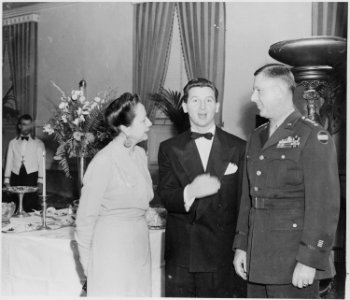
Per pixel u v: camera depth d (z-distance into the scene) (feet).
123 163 7.11
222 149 7.46
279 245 6.35
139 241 7.14
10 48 27.78
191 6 20.71
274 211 6.49
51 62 26.50
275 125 6.82
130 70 23.56
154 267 8.97
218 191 7.34
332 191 6.05
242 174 7.49
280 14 18.97
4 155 27.66
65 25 25.89
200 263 7.25
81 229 6.96
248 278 6.64
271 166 6.58
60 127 10.81
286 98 6.61
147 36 22.34
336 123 15.08
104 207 7.06
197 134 7.53
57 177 25.35
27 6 26.99
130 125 7.14
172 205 7.30
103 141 10.76
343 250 14.60
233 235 7.48
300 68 12.30
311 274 5.99
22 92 27.43
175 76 21.76
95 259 6.93
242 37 19.81
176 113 18.88
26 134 21.07
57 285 8.53
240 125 19.94
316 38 11.61
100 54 24.59
